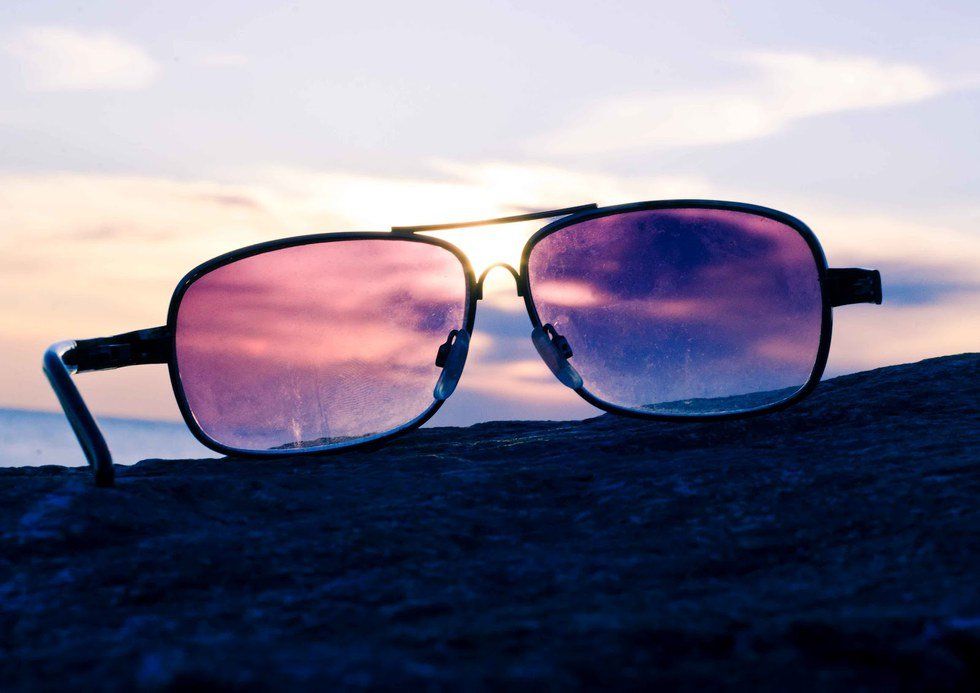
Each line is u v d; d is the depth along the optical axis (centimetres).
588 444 29
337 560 22
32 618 19
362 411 32
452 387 32
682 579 21
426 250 32
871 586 18
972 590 17
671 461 26
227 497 25
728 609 17
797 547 22
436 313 32
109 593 21
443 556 22
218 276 31
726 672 14
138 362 30
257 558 22
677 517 23
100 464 24
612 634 16
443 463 28
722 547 22
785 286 31
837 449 26
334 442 31
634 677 14
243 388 31
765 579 20
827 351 31
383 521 24
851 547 21
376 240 32
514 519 24
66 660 16
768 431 29
